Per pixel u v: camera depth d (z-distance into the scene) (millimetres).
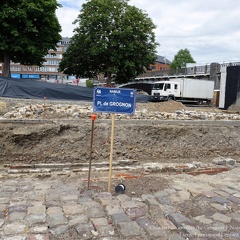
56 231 3303
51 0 20750
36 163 8023
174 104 18484
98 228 3396
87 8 26703
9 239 3084
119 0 26469
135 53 26281
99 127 9805
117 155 8812
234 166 7715
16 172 6852
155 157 9148
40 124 9961
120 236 3250
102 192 4688
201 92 30094
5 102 14406
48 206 4020
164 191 4852
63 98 17531
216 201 4375
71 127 9680
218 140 10680
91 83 53281
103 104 4680
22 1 19219
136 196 4648
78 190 4875
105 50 25375
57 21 22828
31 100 15508
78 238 3184
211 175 6500
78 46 27328
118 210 3891
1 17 18844
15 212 3756
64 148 8719
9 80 16406
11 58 22547
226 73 22141
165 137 10180
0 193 4645
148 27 26906
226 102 22125
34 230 3295
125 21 25578
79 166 7738
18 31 20188
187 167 7227
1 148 8305
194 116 13602
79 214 3750
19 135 8648
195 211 4012
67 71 29938
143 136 9953
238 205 4254
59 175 6477
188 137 10422
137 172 6859
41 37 21781
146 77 44250
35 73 89688
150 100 22719
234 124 12516
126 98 4711
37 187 5066
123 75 27984
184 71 40562
